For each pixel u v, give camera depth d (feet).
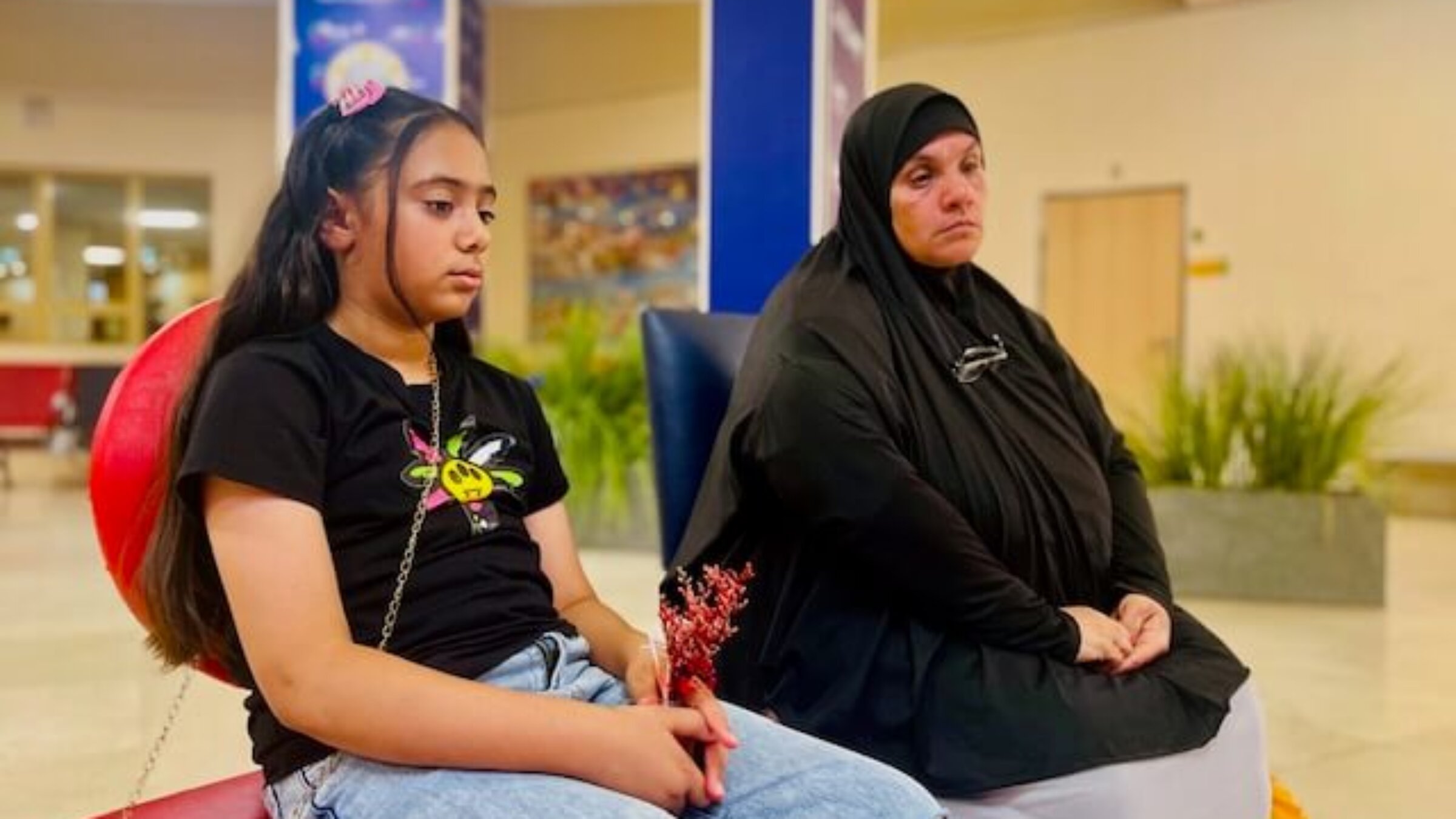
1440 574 17.31
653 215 36.50
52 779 7.39
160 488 3.74
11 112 35.68
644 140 36.45
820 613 5.25
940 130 5.59
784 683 5.29
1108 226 29.63
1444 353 25.95
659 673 3.74
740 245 14.64
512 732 3.14
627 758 3.24
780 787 3.44
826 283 5.67
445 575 3.54
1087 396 6.40
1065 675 4.90
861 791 3.41
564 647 3.72
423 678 3.14
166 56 32.17
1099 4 28.32
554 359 19.65
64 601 13.42
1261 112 27.61
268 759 3.52
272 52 31.73
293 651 3.11
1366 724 9.08
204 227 37.01
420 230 3.56
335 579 3.29
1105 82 29.32
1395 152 26.30
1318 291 27.22
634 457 18.30
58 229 36.47
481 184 3.68
